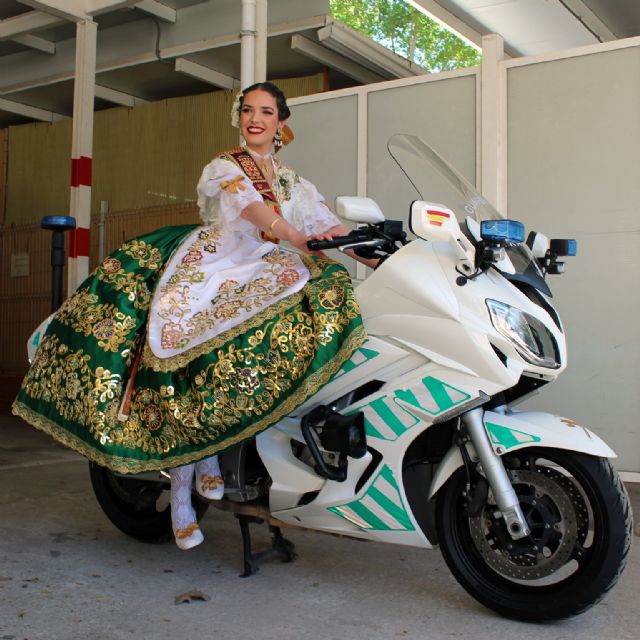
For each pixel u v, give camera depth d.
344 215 2.50
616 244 4.82
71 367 2.84
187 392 2.63
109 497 3.45
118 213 8.30
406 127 5.61
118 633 2.35
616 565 2.34
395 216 5.64
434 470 2.72
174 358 2.64
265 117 3.05
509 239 2.38
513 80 5.18
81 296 2.95
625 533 2.35
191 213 7.92
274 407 2.54
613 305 4.80
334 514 2.62
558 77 5.02
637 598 2.73
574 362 4.88
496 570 2.50
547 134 5.05
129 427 2.72
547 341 2.52
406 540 2.56
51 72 8.75
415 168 2.77
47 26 7.29
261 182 3.00
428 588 2.81
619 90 4.84
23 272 8.91
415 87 5.58
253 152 3.09
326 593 2.74
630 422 4.72
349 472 2.57
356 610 2.57
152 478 3.06
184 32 7.78
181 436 2.63
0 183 10.29
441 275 2.49
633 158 4.79
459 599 2.70
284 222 2.74
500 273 2.56
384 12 10.05
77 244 6.75
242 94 3.12
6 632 2.34
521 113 5.14
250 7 5.60
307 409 2.68
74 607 2.57
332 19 7.04
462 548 2.59
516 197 5.14
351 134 5.85
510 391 2.73
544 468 2.50
